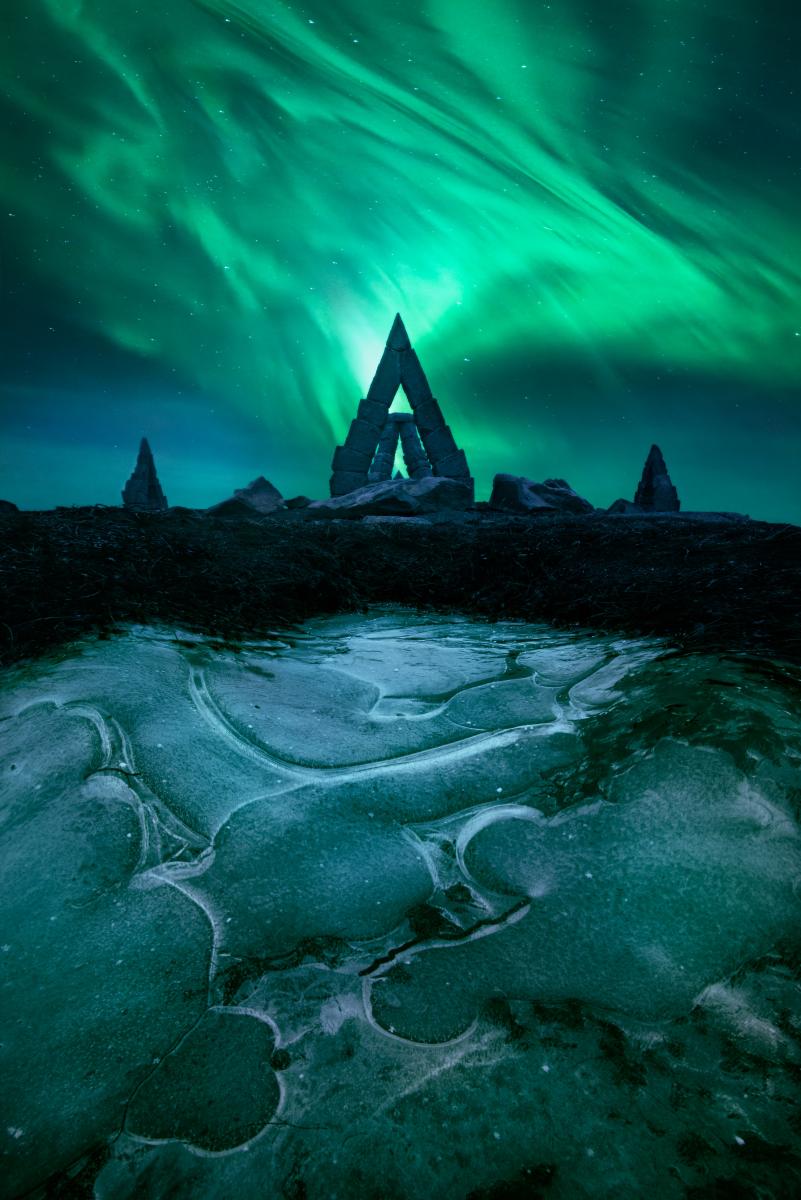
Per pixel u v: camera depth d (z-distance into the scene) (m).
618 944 1.69
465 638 4.27
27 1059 1.42
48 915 1.79
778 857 1.88
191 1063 1.41
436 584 5.86
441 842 2.11
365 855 2.04
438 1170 1.20
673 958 1.64
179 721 2.68
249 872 1.96
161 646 3.42
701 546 5.70
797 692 2.41
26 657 3.21
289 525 7.59
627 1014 1.50
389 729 2.78
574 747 2.54
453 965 1.66
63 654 3.21
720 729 2.28
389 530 7.46
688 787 2.12
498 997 1.56
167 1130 1.29
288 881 1.93
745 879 1.82
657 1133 1.25
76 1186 1.20
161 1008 1.54
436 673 3.45
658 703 2.57
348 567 6.00
